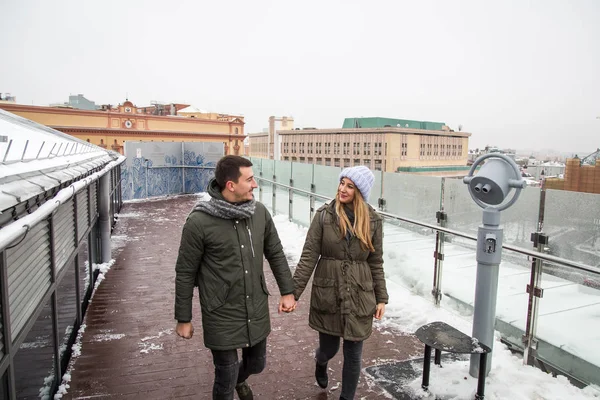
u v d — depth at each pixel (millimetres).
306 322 4543
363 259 2850
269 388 3260
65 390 3199
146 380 3381
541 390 3146
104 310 4914
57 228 3270
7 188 1699
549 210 3625
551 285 3486
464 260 4477
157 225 10422
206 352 3877
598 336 3158
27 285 2453
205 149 17688
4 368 2014
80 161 4227
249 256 2506
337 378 3408
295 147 105250
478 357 3262
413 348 3912
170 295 5461
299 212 9414
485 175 3068
